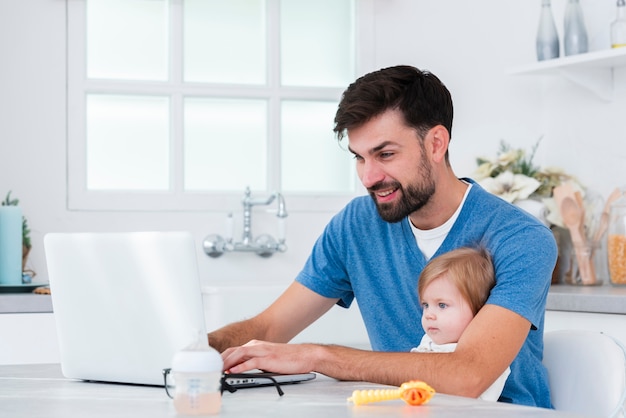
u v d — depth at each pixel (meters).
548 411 1.43
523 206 3.64
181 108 3.85
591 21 3.83
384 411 1.43
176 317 1.73
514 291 1.94
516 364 2.00
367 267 2.31
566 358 2.08
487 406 1.49
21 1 3.64
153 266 1.75
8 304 3.09
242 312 3.23
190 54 3.90
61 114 3.69
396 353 1.85
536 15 4.08
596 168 3.80
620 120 3.69
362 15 3.99
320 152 4.05
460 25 4.05
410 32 4.03
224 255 3.81
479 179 3.76
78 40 3.71
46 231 3.66
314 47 4.04
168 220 3.79
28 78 3.65
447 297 2.08
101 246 1.82
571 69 3.67
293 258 3.91
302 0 4.01
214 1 3.92
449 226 2.18
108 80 3.77
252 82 3.97
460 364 1.81
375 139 2.06
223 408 1.48
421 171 2.09
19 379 1.95
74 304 1.88
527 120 4.08
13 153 3.63
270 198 3.76
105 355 1.84
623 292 3.13
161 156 3.87
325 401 1.56
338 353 1.86
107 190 3.77
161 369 1.76
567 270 3.68
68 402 1.58
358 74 4.00
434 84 2.12
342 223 2.37
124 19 3.83
